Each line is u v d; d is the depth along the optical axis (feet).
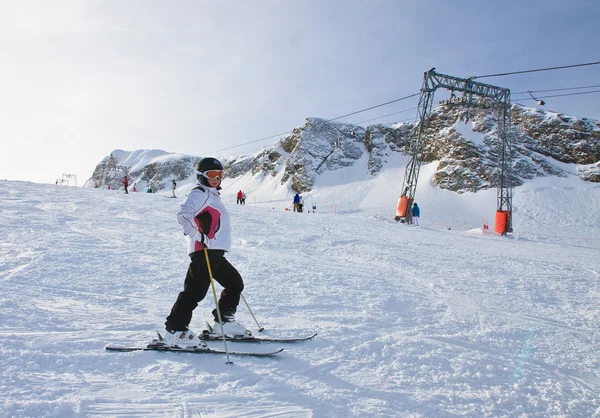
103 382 8.11
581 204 142.00
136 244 26.22
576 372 10.80
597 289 22.74
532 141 180.75
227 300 11.35
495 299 18.97
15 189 59.00
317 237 37.93
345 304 15.98
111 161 434.71
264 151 302.04
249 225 43.96
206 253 10.39
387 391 8.75
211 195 10.82
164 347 9.87
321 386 8.76
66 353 9.21
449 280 22.82
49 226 30.99
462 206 160.04
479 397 8.76
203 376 8.73
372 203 176.04
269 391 8.32
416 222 91.45
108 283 16.51
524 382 9.71
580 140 172.86
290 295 16.79
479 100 96.99
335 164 229.04
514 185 164.35
